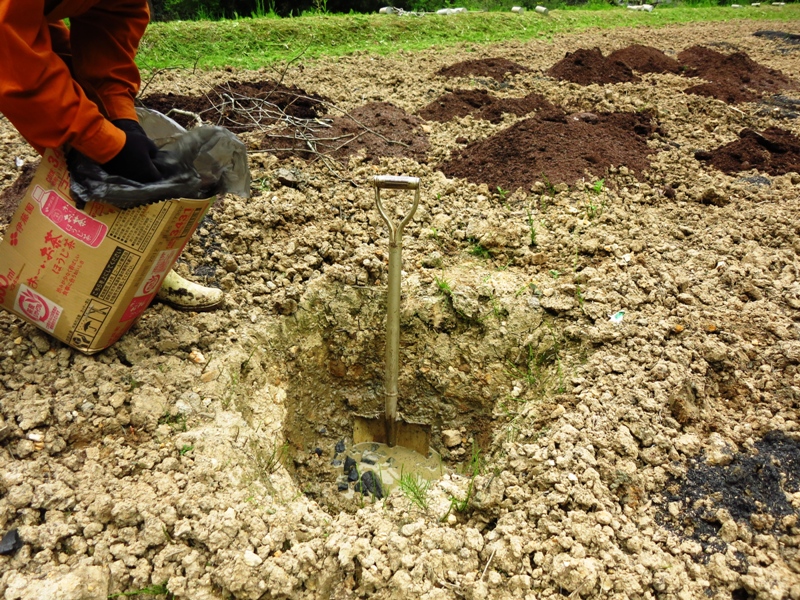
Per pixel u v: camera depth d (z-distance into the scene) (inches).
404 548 79.2
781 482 86.7
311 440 126.6
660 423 95.3
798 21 409.4
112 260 85.4
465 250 135.7
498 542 80.8
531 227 136.0
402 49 276.2
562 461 88.6
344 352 127.7
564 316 118.0
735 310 115.2
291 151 159.9
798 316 112.6
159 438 88.6
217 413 94.9
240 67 236.2
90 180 78.6
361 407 133.2
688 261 128.6
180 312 110.0
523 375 117.6
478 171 158.9
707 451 91.4
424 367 126.9
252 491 86.0
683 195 152.9
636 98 210.2
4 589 69.2
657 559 78.5
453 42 297.6
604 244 133.0
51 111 71.2
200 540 76.4
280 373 116.3
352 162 159.5
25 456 82.5
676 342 108.6
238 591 73.2
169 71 222.8
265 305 118.5
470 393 123.8
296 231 135.2
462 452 126.0
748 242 134.0
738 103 215.5
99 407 88.7
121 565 73.8
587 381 103.9
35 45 68.6
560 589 75.9
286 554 77.4
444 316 124.1
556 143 165.3
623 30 357.4
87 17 86.0
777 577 75.3
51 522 75.5
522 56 273.9
